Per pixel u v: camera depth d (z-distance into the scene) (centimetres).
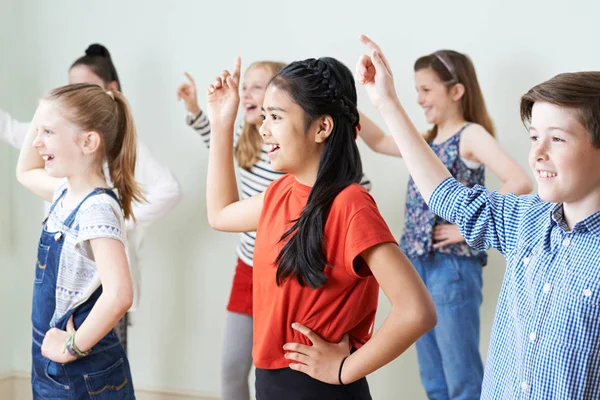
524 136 258
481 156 239
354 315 140
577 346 111
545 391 114
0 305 311
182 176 292
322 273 135
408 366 277
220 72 286
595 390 111
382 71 138
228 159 163
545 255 117
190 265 296
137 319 304
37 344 176
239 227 159
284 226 142
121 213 177
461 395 245
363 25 270
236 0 282
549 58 254
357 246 132
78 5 298
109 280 166
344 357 138
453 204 134
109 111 183
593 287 109
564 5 252
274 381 143
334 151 139
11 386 316
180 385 301
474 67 252
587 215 113
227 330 252
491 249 267
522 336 118
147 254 301
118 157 188
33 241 311
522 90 257
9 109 306
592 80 109
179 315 299
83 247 171
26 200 310
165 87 291
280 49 279
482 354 269
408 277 133
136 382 305
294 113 138
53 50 302
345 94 141
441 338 246
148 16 291
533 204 125
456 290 243
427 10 264
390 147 259
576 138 108
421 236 246
